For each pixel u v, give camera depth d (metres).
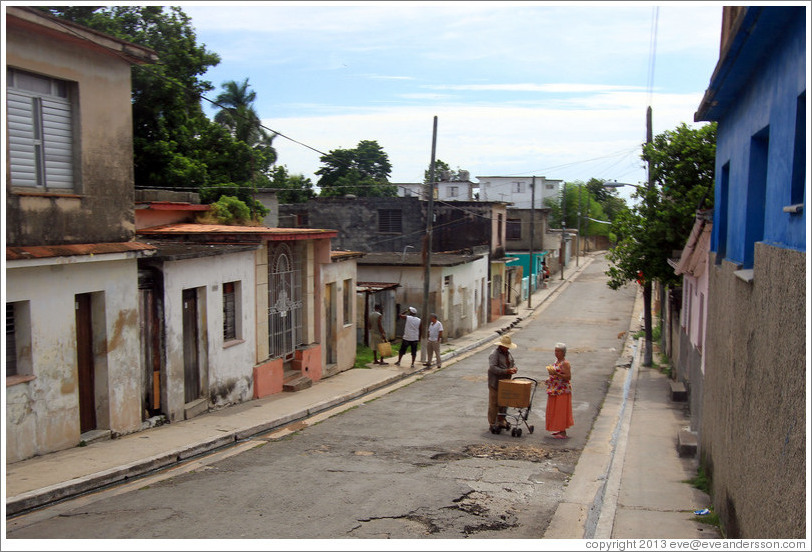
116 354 11.12
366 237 39.38
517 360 24.47
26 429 9.43
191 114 25.66
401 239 39.00
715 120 10.28
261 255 15.94
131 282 11.44
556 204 81.31
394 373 20.55
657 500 8.88
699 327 12.37
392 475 9.69
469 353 27.25
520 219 54.56
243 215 19.80
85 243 10.61
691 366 14.85
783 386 4.91
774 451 5.08
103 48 10.62
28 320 9.42
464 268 32.94
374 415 14.67
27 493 7.97
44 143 10.10
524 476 9.89
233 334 15.10
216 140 26.03
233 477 9.42
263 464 10.25
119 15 23.61
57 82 10.34
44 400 9.70
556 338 31.61
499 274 40.38
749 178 7.62
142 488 8.81
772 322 5.38
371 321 22.73
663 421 14.73
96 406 10.93
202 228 16.30
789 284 4.88
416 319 21.95
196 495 8.48
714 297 9.52
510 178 80.56
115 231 11.27
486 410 15.31
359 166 58.03
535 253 53.44
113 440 10.87
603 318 39.31
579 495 9.08
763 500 5.39
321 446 11.60
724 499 7.49
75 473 8.88
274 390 16.55
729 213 9.11
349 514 7.86
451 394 17.61
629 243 21.59
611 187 23.92
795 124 5.36
